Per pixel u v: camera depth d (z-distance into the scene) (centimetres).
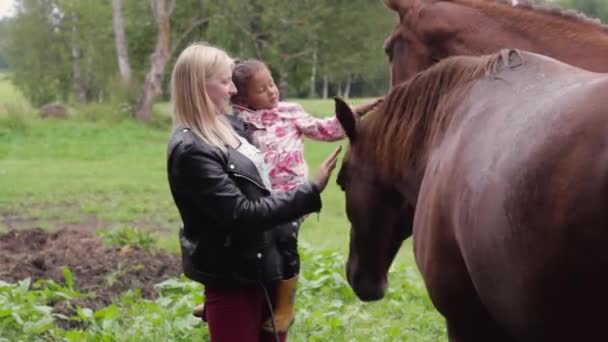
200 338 527
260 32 3136
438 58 443
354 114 370
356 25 3198
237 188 334
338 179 380
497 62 300
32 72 4366
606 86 220
